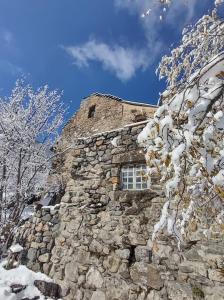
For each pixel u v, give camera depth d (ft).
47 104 38.99
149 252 18.17
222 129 8.06
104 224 21.15
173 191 9.32
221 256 15.10
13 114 35.78
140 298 17.38
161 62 10.24
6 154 34.17
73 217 23.30
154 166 9.70
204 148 8.00
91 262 20.63
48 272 22.61
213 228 15.16
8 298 19.97
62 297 20.80
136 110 43.60
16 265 24.02
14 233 28.27
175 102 8.66
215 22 9.39
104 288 19.17
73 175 25.11
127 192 20.77
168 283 16.62
